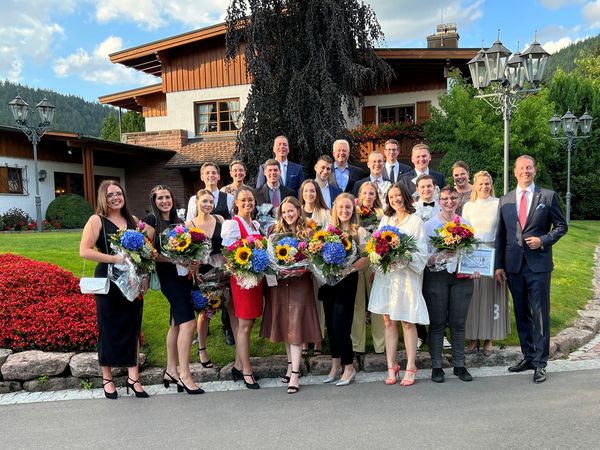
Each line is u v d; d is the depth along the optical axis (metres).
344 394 4.09
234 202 4.76
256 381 4.54
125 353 4.16
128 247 3.92
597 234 16.34
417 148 5.64
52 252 8.16
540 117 15.16
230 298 4.55
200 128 17.50
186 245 4.02
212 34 16.05
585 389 4.03
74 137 14.60
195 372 4.63
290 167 6.28
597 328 5.92
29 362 4.46
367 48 11.79
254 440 3.24
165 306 5.96
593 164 21.75
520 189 4.62
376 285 4.37
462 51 14.58
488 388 4.12
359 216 4.79
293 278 4.28
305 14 11.34
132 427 3.52
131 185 18.62
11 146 14.73
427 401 3.86
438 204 4.93
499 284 4.74
